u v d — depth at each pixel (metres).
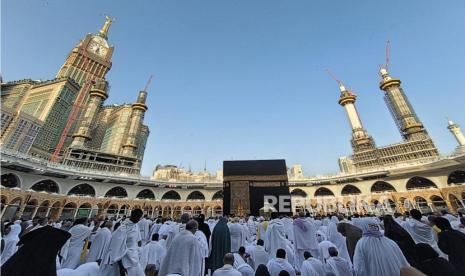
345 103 124.56
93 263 5.95
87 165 86.00
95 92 118.75
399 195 55.12
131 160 96.25
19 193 42.12
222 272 5.25
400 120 104.62
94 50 165.38
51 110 118.50
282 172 24.06
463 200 46.50
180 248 5.75
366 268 4.81
